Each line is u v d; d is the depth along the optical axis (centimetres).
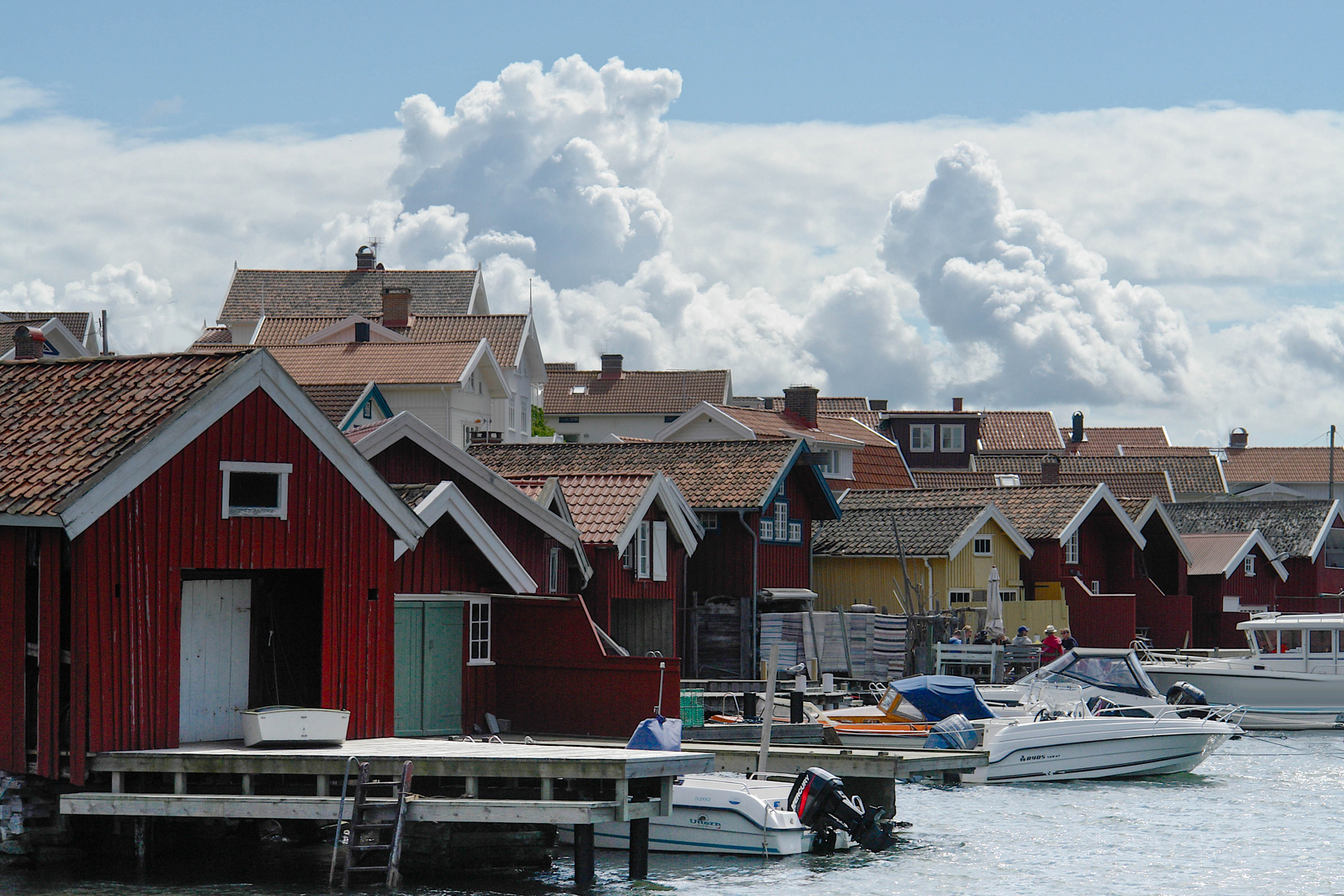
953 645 5991
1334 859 3391
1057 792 4388
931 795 4325
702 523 6159
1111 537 8188
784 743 4303
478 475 4400
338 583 3216
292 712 3008
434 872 3056
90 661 2850
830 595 7119
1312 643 6275
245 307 11512
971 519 7050
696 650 5919
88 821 3067
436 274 11981
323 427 3188
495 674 4125
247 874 2942
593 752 2933
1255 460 15738
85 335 9550
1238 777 4775
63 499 2778
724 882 3036
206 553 3014
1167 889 3081
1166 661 6775
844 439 9469
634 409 12594
